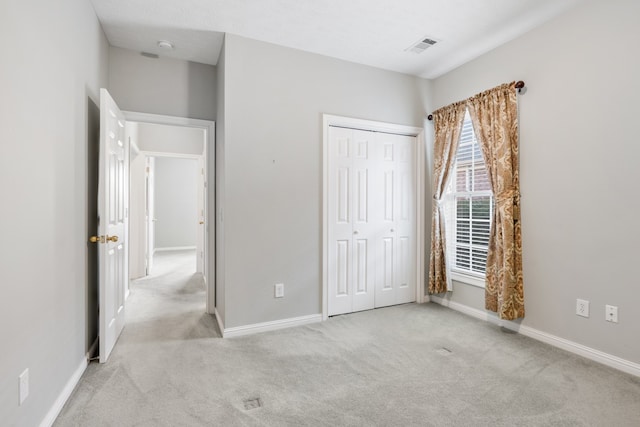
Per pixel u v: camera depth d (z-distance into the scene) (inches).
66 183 72.8
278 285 116.0
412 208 145.9
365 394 74.9
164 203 325.7
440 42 114.5
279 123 115.7
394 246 141.7
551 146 100.3
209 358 92.6
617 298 85.4
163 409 69.1
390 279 141.1
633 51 81.7
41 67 60.3
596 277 89.7
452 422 65.2
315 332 112.2
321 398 73.4
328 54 123.1
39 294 59.7
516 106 108.4
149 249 217.3
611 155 86.2
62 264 70.4
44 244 61.8
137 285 181.9
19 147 52.9
